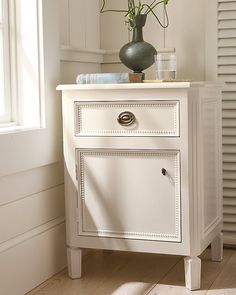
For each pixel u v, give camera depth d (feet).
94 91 7.11
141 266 7.97
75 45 8.46
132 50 8.02
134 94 6.95
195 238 6.98
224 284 7.19
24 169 6.93
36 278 7.20
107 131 7.13
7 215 6.69
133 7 8.39
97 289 7.05
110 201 7.21
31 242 7.09
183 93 6.77
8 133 6.58
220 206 8.20
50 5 7.49
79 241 7.36
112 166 7.17
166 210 7.00
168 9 8.83
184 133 6.82
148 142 6.96
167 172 6.95
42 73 7.37
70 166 7.32
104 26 9.18
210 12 8.62
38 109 7.40
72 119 7.26
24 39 7.40
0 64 7.30
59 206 7.93
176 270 7.77
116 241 7.22
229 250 8.73
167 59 7.55
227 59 8.63
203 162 7.32
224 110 8.68
